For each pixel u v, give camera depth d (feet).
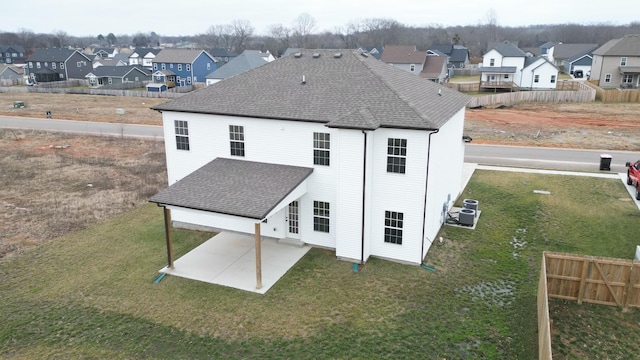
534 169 96.89
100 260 58.95
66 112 184.65
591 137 125.59
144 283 53.06
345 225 56.49
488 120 154.61
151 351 41.50
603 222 67.92
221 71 254.06
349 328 44.16
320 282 52.60
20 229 69.00
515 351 40.63
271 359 40.11
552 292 48.06
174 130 67.62
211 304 48.62
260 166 61.46
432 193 57.16
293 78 67.82
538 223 68.28
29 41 628.69
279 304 48.39
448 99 70.23
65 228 69.36
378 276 53.83
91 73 296.92
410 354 40.42
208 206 51.75
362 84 62.18
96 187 89.81
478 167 99.45
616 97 182.60
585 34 601.21
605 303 46.75
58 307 48.55
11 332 44.47
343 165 54.39
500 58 256.93
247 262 57.62
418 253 55.93
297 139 59.26
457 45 409.90
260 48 570.87
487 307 47.37
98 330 44.62
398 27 600.80
